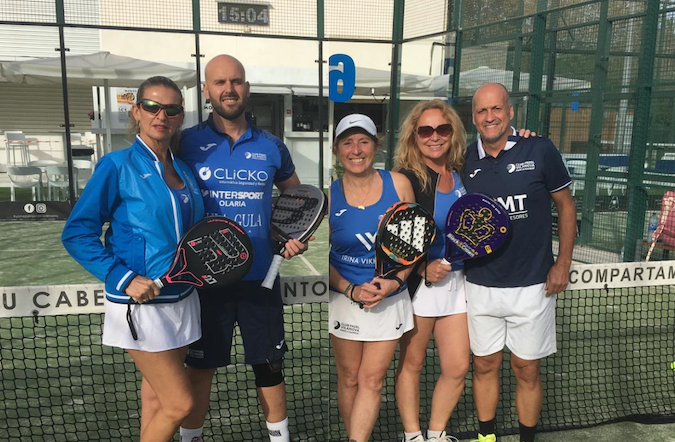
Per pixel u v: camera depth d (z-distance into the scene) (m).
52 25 7.60
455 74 8.58
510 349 2.60
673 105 6.79
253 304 2.45
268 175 2.47
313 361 3.85
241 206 2.40
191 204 2.19
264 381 2.54
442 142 2.53
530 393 2.64
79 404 3.25
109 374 3.58
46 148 13.87
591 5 7.05
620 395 3.46
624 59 6.75
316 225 2.38
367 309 2.43
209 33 7.65
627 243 6.75
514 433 2.98
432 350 4.13
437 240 2.57
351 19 10.36
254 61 12.04
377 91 11.34
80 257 1.98
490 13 8.01
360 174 2.41
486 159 2.55
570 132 7.55
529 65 7.54
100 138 12.73
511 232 2.49
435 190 2.57
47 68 9.41
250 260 2.12
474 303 2.60
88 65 9.42
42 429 2.96
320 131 8.20
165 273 2.07
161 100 2.04
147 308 2.07
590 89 6.99
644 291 5.63
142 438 2.22
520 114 7.76
